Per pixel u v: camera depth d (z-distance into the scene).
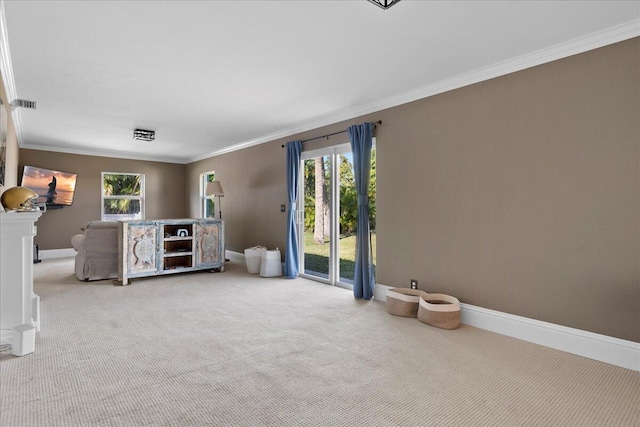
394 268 3.95
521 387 2.08
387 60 2.98
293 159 5.35
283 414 1.78
